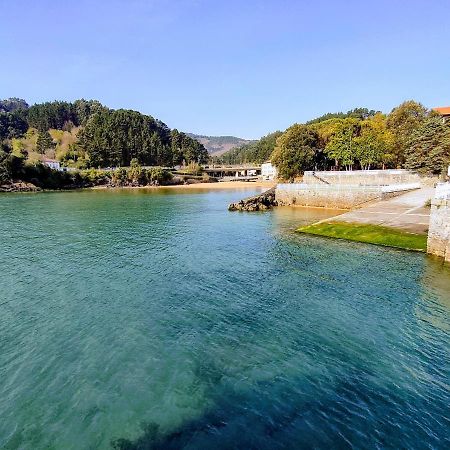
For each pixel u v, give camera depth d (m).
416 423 11.01
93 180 156.38
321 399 12.19
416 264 27.48
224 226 47.22
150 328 17.39
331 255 30.64
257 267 27.36
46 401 12.17
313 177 82.25
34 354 15.03
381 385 12.92
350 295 21.52
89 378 13.41
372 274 25.33
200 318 18.50
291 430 10.78
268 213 61.09
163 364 14.34
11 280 24.30
